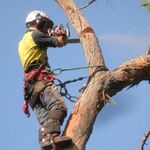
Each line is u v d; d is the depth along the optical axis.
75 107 10.76
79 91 11.05
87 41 11.30
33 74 10.70
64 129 10.62
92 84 10.88
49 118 10.28
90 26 11.50
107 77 10.95
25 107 10.85
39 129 10.36
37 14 11.24
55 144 10.07
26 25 11.32
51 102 10.41
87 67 11.08
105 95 10.83
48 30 11.28
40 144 10.23
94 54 11.19
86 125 10.58
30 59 10.85
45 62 10.92
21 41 11.09
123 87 11.09
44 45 10.91
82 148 10.41
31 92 10.68
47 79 10.66
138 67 11.03
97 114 10.76
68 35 11.07
